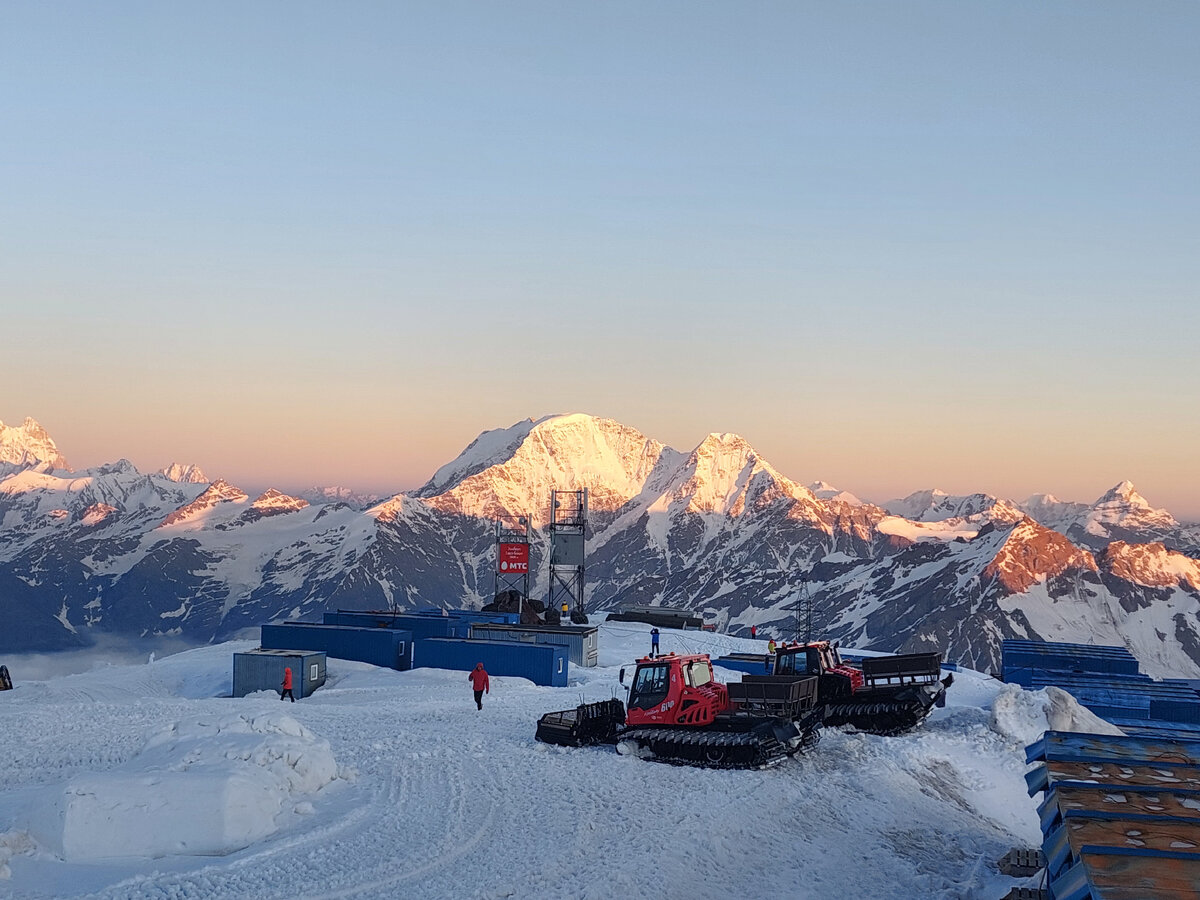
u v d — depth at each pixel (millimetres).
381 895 23531
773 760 37594
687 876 26562
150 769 28266
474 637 85500
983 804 39906
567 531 125812
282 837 26922
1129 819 23000
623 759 36906
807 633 98000
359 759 36031
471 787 32625
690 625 127562
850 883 28781
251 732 32031
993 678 78125
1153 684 74312
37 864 24219
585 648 82500
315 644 78062
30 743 37906
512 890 24219
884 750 42094
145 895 22688
